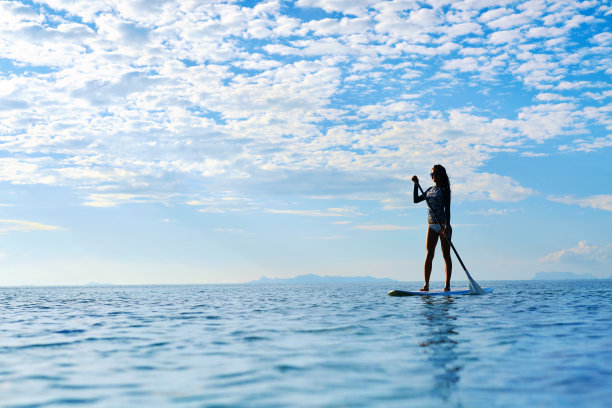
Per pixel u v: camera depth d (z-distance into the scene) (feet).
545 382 8.53
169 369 10.12
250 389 8.41
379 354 11.28
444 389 8.18
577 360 10.36
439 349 11.76
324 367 10.02
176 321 19.30
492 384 8.45
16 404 7.74
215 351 12.10
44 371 10.07
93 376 9.59
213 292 56.95
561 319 17.75
